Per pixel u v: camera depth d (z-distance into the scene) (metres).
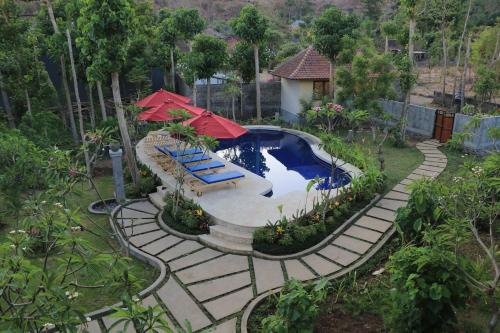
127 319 4.58
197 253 9.50
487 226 9.50
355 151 15.32
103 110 19.06
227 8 94.94
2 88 17.83
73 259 4.64
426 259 5.28
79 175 9.12
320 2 99.81
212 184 12.76
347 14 20.39
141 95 22.20
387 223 10.60
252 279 8.30
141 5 25.72
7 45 16.83
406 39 20.17
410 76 17.42
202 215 10.73
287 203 11.60
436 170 14.71
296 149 20.59
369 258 8.92
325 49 20.19
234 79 24.53
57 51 16.50
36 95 19.70
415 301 5.60
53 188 7.89
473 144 16.45
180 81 27.20
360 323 6.72
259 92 23.92
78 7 14.71
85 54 11.74
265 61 25.23
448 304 5.76
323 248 9.52
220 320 7.00
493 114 17.75
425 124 19.69
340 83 17.84
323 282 6.08
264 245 9.34
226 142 22.17
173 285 8.12
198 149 15.87
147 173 14.51
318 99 22.14
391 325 6.20
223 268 8.77
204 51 22.25
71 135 19.91
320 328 6.62
